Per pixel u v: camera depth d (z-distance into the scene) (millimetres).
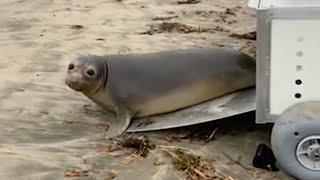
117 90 6289
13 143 5746
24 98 6980
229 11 12305
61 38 10070
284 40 4875
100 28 10844
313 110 4836
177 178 5109
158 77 6277
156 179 5070
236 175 5199
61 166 5258
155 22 11328
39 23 11375
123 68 6359
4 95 7070
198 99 6266
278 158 4969
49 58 8773
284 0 5000
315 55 4852
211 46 9477
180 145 5770
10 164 5223
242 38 10055
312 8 4750
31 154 5473
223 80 6242
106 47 9414
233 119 6344
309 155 4867
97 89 6305
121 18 11742
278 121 4941
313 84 4922
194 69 6258
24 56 8875
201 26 10938
